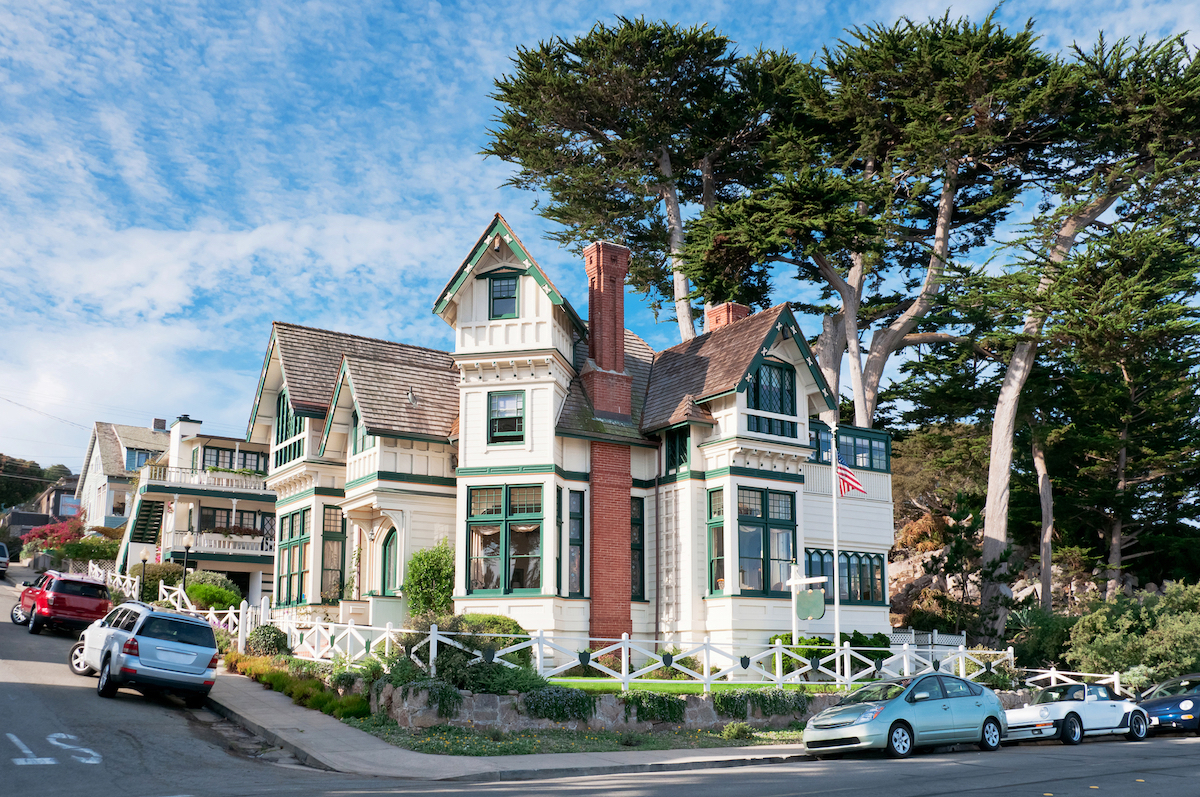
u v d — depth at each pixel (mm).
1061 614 36844
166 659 20312
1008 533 49281
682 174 44969
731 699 22156
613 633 28703
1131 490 48094
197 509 50062
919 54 39000
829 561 31859
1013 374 42656
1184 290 38875
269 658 25625
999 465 42094
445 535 30484
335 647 23859
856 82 41031
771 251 39500
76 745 15812
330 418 32656
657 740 19781
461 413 29422
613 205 42562
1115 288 37312
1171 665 30500
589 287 31891
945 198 42562
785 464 30234
